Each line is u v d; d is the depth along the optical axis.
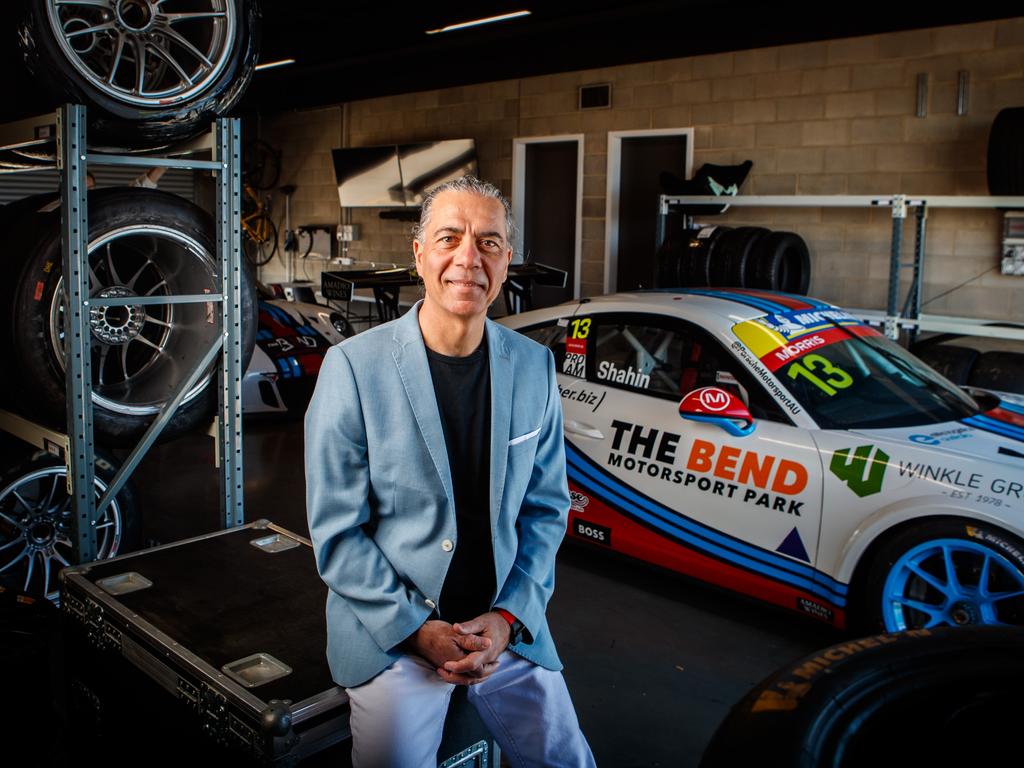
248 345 3.01
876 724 1.05
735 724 1.06
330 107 11.95
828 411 3.24
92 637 2.28
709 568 3.37
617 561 3.93
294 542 2.67
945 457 2.89
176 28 2.78
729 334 3.49
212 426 3.03
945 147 6.98
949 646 1.16
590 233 9.33
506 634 1.63
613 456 3.65
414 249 1.70
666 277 7.43
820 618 3.09
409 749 1.62
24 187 11.20
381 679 1.63
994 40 6.66
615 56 8.80
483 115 10.12
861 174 7.43
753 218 8.06
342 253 12.09
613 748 2.53
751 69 7.93
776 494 3.16
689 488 3.40
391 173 10.94
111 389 2.85
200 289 2.97
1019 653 1.15
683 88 8.39
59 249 2.68
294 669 1.88
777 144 7.86
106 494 2.71
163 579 2.36
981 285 6.96
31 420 2.94
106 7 2.47
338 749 1.81
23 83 2.53
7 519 3.06
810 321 3.71
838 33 7.38
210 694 1.82
